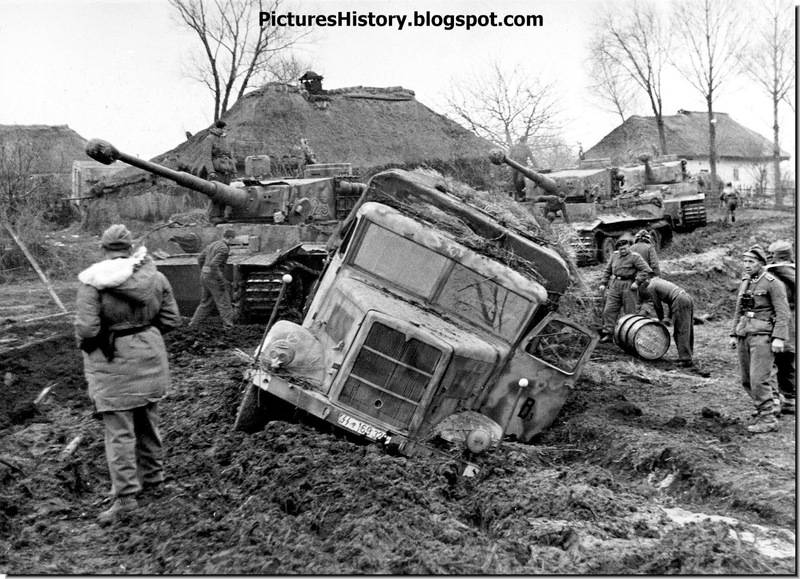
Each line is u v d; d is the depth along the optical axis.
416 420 7.50
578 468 7.75
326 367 7.72
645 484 7.80
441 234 8.39
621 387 11.90
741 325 9.95
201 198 27.75
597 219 23.44
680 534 6.14
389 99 36.94
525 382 8.38
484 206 9.76
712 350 14.95
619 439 8.66
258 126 32.12
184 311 15.78
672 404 10.92
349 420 7.45
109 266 6.48
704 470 7.74
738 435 9.34
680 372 13.14
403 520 6.08
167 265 15.31
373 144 33.97
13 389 10.20
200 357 12.49
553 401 8.57
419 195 9.17
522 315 8.34
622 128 59.12
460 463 7.48
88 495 7.25
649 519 6.57
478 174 34.47
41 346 11.97
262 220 16.05
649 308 15.33
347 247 8.45
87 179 29.27
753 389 9.81
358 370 7.47
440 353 7.44
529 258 8.89
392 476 6.80
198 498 6.73
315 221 16.28
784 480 7.49
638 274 14.45
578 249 20.39
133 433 6.67
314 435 7.58
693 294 20.03
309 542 5.78
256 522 6.04
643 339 13.60
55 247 23.78
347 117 34.91
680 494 7.61
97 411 6.63
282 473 6.81
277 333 7.85
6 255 22.05
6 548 6.05
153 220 27.62
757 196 51.62
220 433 8.34
